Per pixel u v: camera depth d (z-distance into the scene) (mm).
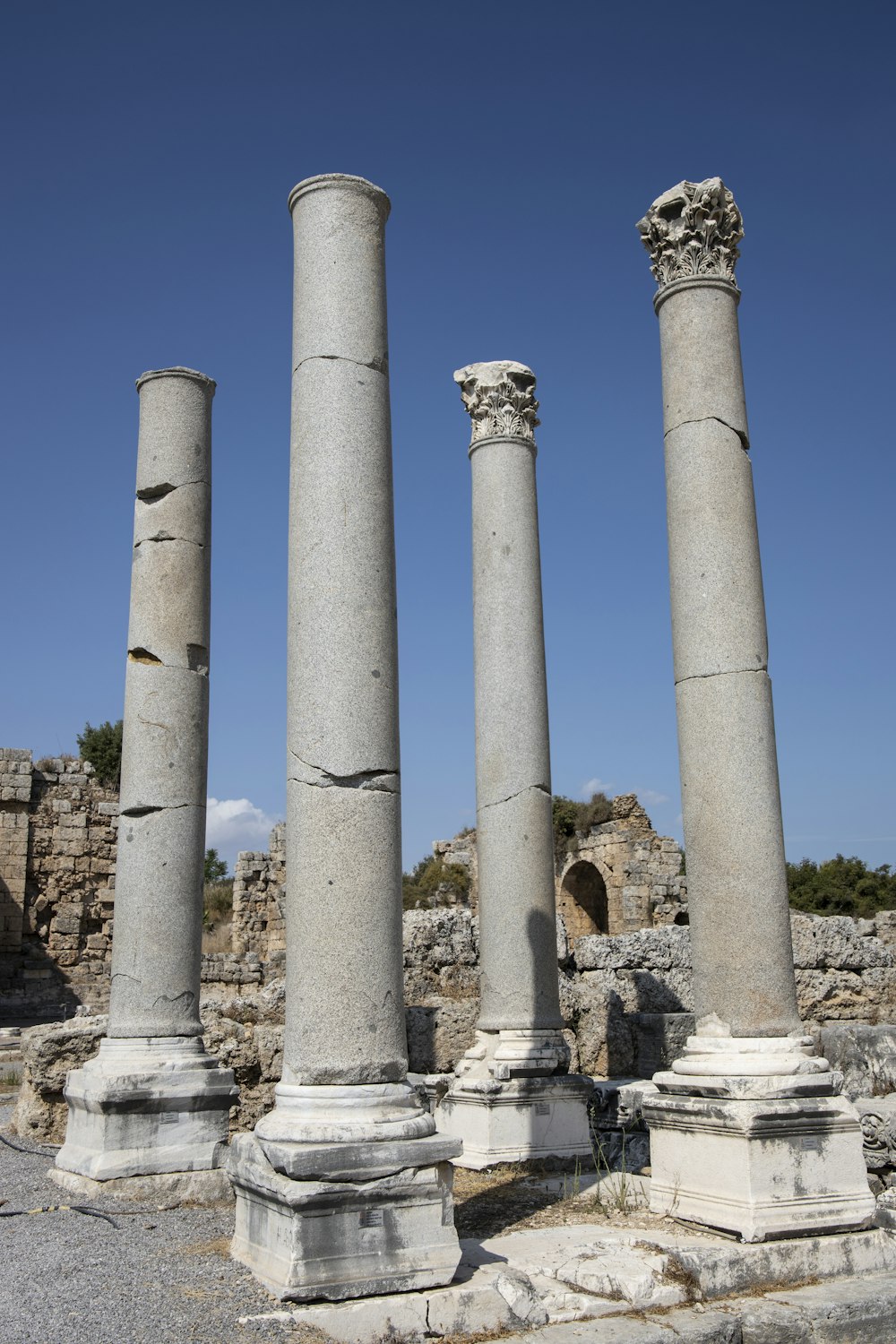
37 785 33312
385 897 7781
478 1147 11906
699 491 9961
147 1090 10836
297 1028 7551
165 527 12789
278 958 31469
